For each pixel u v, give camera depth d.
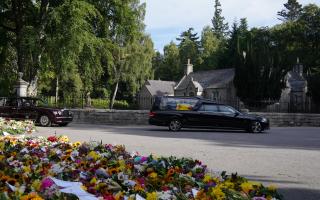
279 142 16.50
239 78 41.94
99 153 7.52
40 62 31.66
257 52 42.47
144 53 56.81
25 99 24.83
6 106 24.48
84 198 3.94
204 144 14.87
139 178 5.34
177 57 96.00
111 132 20.09
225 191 4.64
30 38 29.50
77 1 29.34
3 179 4.56
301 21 69.25
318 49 66.75
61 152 7.45
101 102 56.66
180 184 5.14
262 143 15.90
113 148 8.49
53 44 29.27
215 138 17.84
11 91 37.59
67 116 24.44
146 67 58.00
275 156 11.89
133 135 18.42
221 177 5.81
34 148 8.03
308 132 23.50
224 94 55.06
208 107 22.77
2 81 38.03
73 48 29.08
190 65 70.69
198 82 62.03
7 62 36.62
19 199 3.68
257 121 22.73
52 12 29.16
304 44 68.88
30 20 34.34
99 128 23.34
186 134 20.00
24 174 5.03
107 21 34.72
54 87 49.41
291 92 52.97
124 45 53.69
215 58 87.81
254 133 22.17
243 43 59.72
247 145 14.93
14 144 8.84
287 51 66.50
